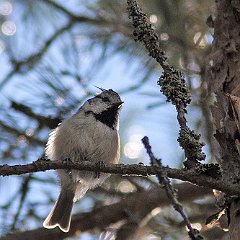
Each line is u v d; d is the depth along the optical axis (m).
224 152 5.28
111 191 8.95
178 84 5.62
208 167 5.05
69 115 8.50
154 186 8.67
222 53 5.71
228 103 5.36
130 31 8.84
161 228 8.45
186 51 8.30
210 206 8.53
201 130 8.23
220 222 5.64
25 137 8.56
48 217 8.49
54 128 8.50
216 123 5.49
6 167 5.54
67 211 8.72
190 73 8.25
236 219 5.07
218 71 5.70
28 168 5.58
